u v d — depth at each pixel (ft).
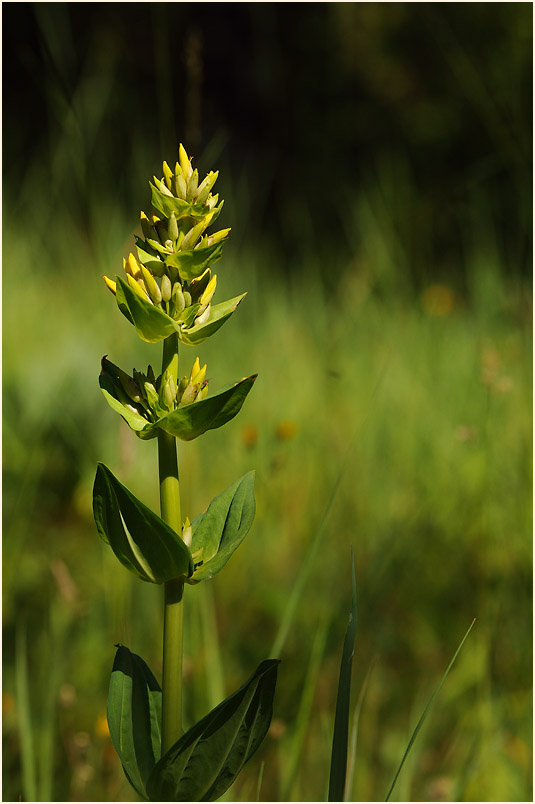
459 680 12.07
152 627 12.28
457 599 13.53
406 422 18.26
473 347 19.76
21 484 15.29
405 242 28.37
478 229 26.45
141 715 8.21
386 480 16.66
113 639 11.69
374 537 15.05
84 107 23.13
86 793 10.03
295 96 40.86
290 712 11.30
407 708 11.85
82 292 21.54
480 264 23.93
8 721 10.75
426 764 10.72
